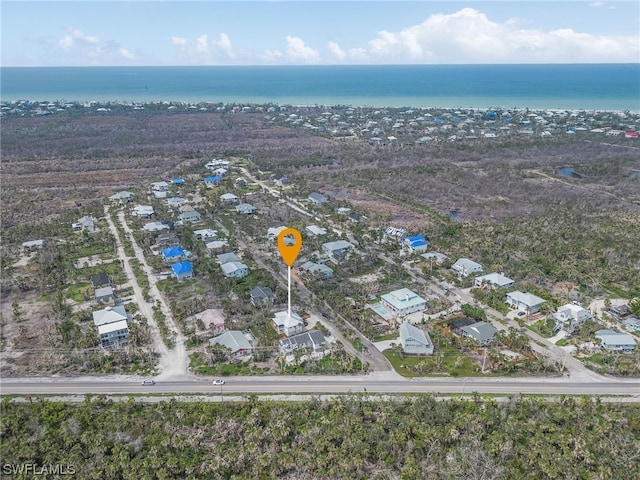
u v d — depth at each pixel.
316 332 92.69
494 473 60.28
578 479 60.12
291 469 62.81
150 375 83.12
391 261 130.62
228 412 72.00
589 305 106.06
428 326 98.56
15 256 131.62
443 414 69.88
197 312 103.81
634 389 79.50
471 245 136.25
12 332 95.88
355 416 69.81
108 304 106.19
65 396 77.44
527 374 83.69
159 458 62.34
